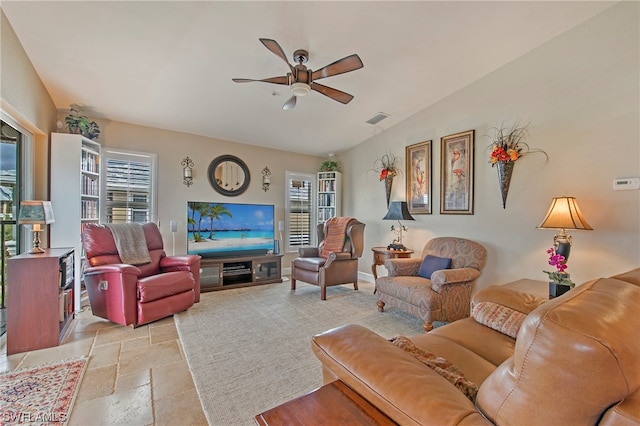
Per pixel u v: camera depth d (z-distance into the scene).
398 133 4.42
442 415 0.72
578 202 2.58
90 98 3.39
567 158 2.65
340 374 0.99
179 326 2.85
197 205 4.34
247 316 3.16
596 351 0.59
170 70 2.89
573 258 2.62
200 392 1.82
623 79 2.34
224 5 2.13
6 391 1.79
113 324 2.87
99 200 3.81
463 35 2.60
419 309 2.79
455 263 3.23
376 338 1.10
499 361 1.43
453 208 3.62
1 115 2.53
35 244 2.62
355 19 2.33
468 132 3.43
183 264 3.44
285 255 5.46
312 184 5.83
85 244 2.98
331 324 2.95
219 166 4.78
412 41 2.64
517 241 3.01
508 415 0.71
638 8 2.27
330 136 4.85
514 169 3.03
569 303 0.74
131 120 4.00
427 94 3.63
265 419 0.83
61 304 2.57
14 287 2.28
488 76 3.24
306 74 2.48
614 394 0.59
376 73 3.14
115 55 2.65
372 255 4.93
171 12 2.18
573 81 2.61
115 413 1.62
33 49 2.57
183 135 4.49
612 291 0.85
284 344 2.49
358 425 0.80
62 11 2.16
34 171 3.12
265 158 5.27
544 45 2.78
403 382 0.84
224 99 3.51
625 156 2.33
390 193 4.57
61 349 2.35
